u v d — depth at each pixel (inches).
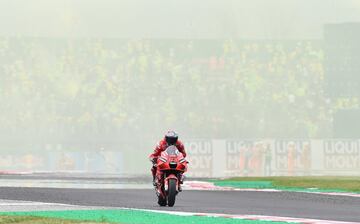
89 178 4714.6
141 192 2800.2
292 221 1456.7
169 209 1846.7
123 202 2176.4
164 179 2000.5
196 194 2714.1
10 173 5757.9
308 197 2493.8
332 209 1902.1
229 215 1619.1
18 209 1819.6
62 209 1806.1
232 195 2640.3
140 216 1545.3
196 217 1525.6
